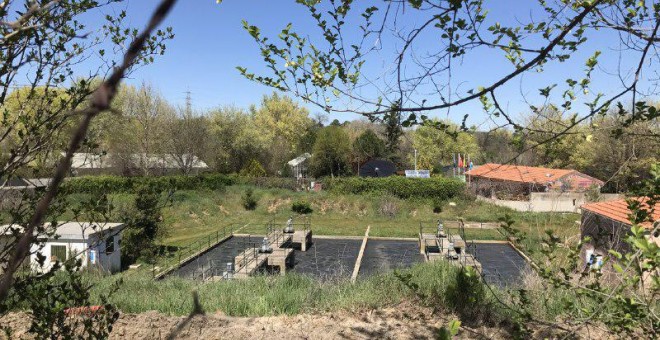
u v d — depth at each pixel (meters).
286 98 64.44
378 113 3.02
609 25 3.08
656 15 3.08
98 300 7.21
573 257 4.52
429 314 6.71
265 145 49.09
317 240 26.45
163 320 6.54
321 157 47.66
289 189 38.19
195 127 41.69
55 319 3.63
